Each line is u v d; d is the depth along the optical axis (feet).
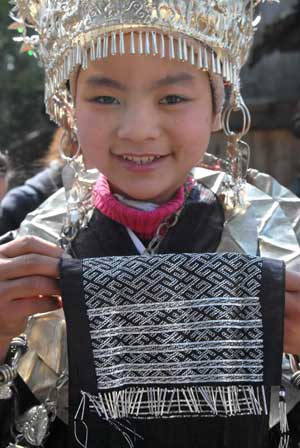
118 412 3.13
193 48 3.40
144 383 3.16
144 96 3.32
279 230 3.79
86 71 3.42
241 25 3.68
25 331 3.58
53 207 3.98
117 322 3.17
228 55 3.60
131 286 3.18
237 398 3.13
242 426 3.20
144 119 3.29
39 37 3.81
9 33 16.93
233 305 3.18
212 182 3.90
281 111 14.28
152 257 3.23
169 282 3.18
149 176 3.42
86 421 3.20
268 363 3.13
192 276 3.19
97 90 3.36
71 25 3.48
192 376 3.14
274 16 14.98
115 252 3.63
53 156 6.97
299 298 3.23
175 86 3.34
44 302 3.26
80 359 3.13
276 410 3.37
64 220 3.88
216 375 3.13
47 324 3.58
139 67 3.29
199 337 3.16
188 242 3.64
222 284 3.18
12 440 3.44
